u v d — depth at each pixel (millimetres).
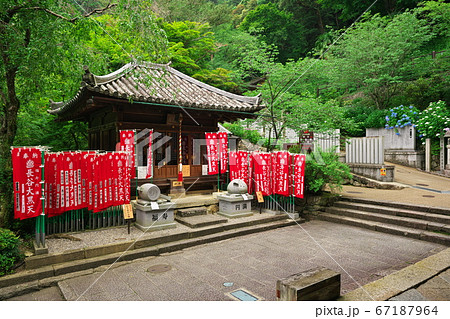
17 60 6457
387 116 19031
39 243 5668
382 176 13578
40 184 5656
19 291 4582
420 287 4465
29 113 10773
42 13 6715
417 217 8109
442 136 15812
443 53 19672
